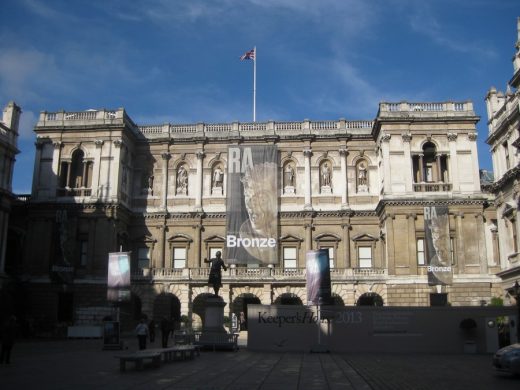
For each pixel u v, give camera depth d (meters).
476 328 41.50
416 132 66.19
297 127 73.06
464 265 62.78
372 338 41.47
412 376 25.83
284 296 65.88
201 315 67.88
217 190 72.31
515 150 53.50
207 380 23.19
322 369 28.33
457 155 65.50
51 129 69.75
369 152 71.69
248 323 41.75
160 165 73.62
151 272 66.81
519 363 25.14
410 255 62.94
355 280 64.19
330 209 70.00
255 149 70.50
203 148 73.38
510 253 55.47
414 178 66.12
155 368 27.67
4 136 61.06
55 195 68.25
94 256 66.38
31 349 41.06
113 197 67.31
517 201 52.69
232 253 67.81
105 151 68.81
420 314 41.75
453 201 64.00
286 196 71.06
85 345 45.91
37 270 67.00
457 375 26.44
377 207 67.69
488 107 60.31
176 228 71.75
